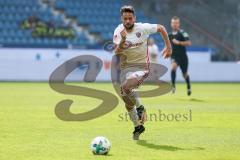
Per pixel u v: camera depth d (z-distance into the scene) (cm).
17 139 3747
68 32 13988
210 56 13288
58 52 12188
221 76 13175
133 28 3762
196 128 4500
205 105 6738
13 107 6206
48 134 4025
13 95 8100
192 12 14200
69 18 14588
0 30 13688
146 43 3838
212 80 13125
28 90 9238
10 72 12025
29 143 3566
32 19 13888
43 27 13875
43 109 5984
